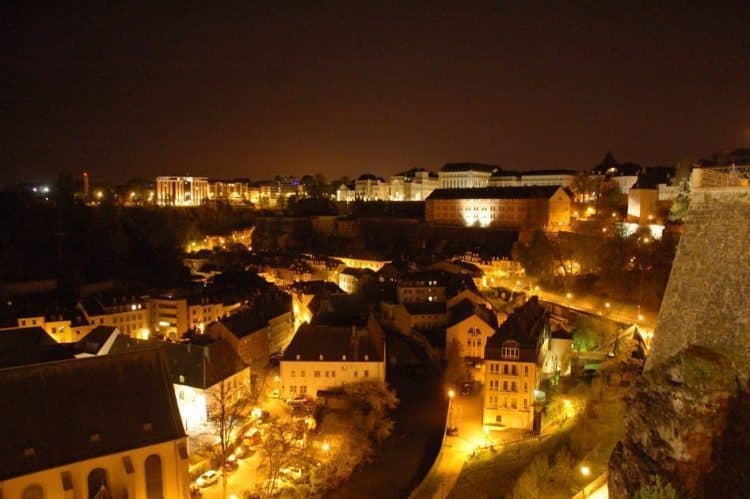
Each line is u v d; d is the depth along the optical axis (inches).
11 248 6122.1
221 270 7091.5
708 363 1179.9
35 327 3245.6
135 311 4852.4
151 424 2135.8
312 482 2474.2
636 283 4436.5
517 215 7672.2
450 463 2596.0
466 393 3545.8
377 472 2561.5
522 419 3004.4
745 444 1096.2
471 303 4377.5
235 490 2503.7
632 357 3154.5
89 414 2053.4
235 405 3110.2
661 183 5831.7
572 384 3164.4
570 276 5329.7
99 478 2027.6
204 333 3895.2
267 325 4352.9
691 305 1306.6
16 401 1958.7
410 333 4527.6
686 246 1363.2
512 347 3041.3
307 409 3240.7
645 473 1191.6
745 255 1231.5
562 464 1940.2
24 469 1873.8
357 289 5876.0
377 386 3255.4
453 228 7819.9
